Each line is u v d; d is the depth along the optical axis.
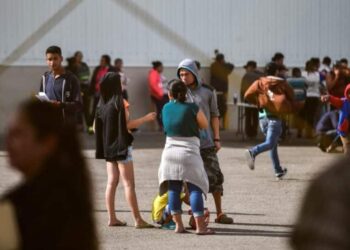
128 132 15.02
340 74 29.80
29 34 35.91
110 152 15.03
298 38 41.56
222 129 39.41
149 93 38.47
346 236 3.72
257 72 33.03
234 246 13.86
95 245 5.40
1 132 35.50
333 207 3.76
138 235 14.73
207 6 39.56
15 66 35.75
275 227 15.56
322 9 41.97
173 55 38.78
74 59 35.50
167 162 14.56
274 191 20.14
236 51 40.25
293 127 36.22
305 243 3.80
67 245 5.22
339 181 3.79
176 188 14.70
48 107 5.48
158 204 15.31
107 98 14.92
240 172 23.67
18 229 5.15
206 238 14.50
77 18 37.00
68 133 5.44
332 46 42.34
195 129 14.31
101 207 17.62
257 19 40.59
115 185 15.39
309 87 34.25
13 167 5.46
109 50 37.81
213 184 15.65
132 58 38.22
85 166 5.46
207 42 39.66
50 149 5.41
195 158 14.43
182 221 15.98
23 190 5.32
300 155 28.22
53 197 5.26
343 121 21.02
